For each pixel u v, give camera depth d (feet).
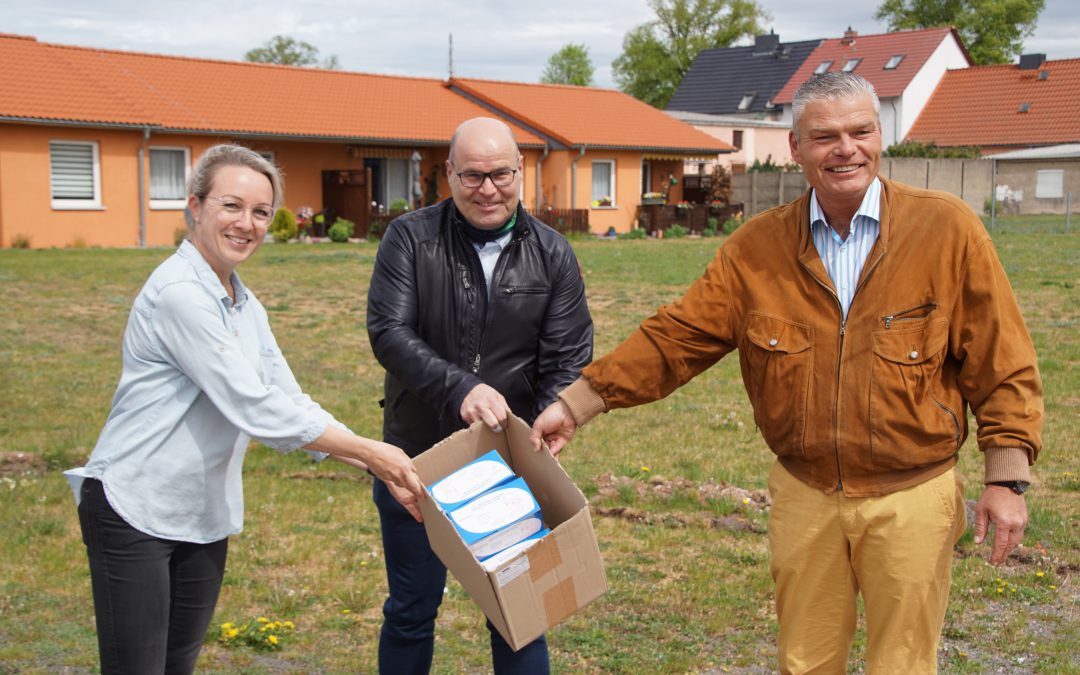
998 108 178.50
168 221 86.94
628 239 106.93
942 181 133.90
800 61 202.28
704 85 212.84
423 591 11.75
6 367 35.55
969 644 14.62
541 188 111.65
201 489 9.79
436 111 108.99
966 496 21.47
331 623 15.37
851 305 9.56
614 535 19.45
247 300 10.34
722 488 22.04
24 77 82.48
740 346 10.38
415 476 9.89
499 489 10.06
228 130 87.86
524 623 9.20
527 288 11.74
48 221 79.82
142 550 9.55
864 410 9.45
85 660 13.66
